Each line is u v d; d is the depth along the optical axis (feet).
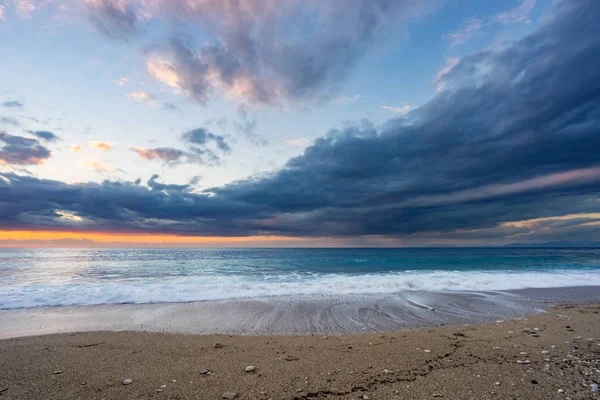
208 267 88.53
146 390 13.62
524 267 82.38
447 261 107.04
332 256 149.48
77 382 14.66
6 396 13.12
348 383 14.17
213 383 14.34
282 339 23.06
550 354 17.89
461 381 14.11
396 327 26.81
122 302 36.52
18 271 75.51
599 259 113.60
